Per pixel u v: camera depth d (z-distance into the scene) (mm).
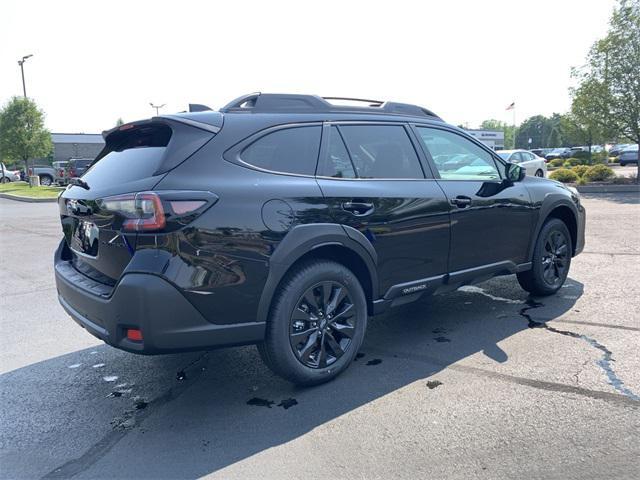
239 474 2564
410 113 4363
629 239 8336
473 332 4438
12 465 2709
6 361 4172
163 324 2820
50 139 33250
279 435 2920
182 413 3229
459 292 5738
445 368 3725
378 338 4414
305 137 3531
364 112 3963
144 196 2826
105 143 3918
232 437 2918
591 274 6176
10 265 8062
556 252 5340
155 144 3260
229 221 2982
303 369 3387
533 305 5102
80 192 3428
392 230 3760
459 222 4230
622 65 16219
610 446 2664
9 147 31953
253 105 3600
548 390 3297
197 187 2938
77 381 3766
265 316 3176
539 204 5004
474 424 2934
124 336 2934
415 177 4051
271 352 3273
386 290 3834
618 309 4840
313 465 2615
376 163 3855
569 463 2537
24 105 31891
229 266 2990
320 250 3463
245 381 3674
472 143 4672
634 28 16078
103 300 2990
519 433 2818
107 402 3416
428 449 2711
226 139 3182
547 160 55250
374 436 2861
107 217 3031
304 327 3414
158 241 2818
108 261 3123
